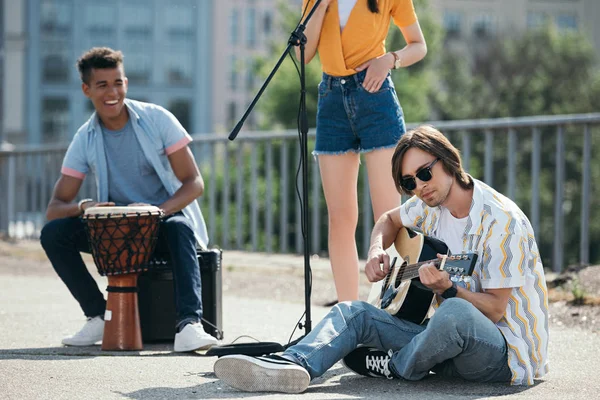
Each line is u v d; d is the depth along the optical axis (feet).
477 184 14.66
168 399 13.80
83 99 181.78
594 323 21.26
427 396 13.87
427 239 15.24
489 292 14.37
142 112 20.31
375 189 18.88
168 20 189.16
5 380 15.37
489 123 30.76
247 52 194.49
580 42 169.17
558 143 29.40
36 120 179.63
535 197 30.04
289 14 151.64
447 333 13.96
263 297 27.94
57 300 27.50
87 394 14.21
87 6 183.01
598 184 136.98
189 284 18.67
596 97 155.02
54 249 19.56
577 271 26.61
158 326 19.72
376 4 18.62
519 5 202.08
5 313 24.49
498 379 14.75
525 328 14.58
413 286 15.14
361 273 29.76
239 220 41.75
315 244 38.37
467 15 199.31
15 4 177.68
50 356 17.94
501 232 14.28
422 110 142.20
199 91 191.31
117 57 19.90
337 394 14.05
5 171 52.85
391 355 15.11
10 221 52.80
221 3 192.13
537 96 154.51
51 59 180.55
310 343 14.28
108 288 18.83
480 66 168.86
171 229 18.93
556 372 15.85
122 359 17.54
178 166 20.20
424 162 14.37
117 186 20.42
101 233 18.39
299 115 17.53
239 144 41.50
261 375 14.07
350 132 18.97
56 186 20.49
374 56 18.76
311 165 39.40
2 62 177.17
